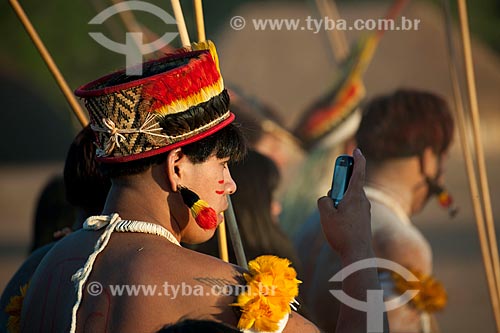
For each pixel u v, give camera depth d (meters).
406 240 12.71
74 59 55.66
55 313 7.66
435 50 86.62
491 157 83.75
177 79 7.54
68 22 55.97
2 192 71.38
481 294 31.62
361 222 7.77
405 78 83.06
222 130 7.79
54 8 56.09
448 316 28.52
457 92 13.23
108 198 7.89
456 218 49.88
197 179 7.68
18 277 10.20
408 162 13.32
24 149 89.12
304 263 13.45
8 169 85.19
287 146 20.17
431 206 53.94
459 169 69.69
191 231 7.83
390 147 13.27
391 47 86.00
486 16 82.50
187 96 7.55
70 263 7.75
